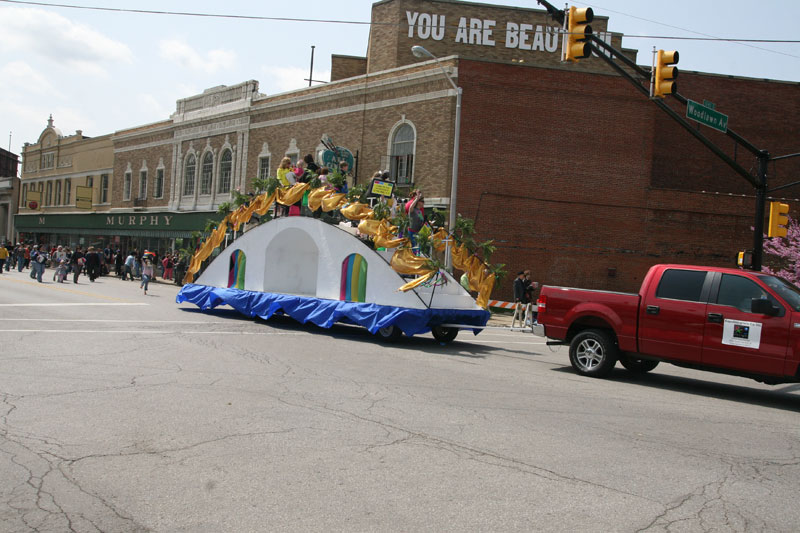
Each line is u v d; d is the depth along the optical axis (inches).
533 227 1077.1
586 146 1092.5
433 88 1104.2
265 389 329.7
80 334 503.5
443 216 615.2
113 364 382.9
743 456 253.0
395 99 1172.5
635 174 1107.3
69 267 1449.3
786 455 258.2
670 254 1124.5
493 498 193.3
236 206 756.0
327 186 628.7
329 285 592.4
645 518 183.5
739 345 378.3
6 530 160.2
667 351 406.3
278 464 215.8
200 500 183.2
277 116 1439.5
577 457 239.0
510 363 476.4
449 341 589.3
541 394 354.6
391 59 1322.6
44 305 726.5
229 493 189.2
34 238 2456.9
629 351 422.0
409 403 313.0
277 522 169.9
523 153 1075.9
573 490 203.6
